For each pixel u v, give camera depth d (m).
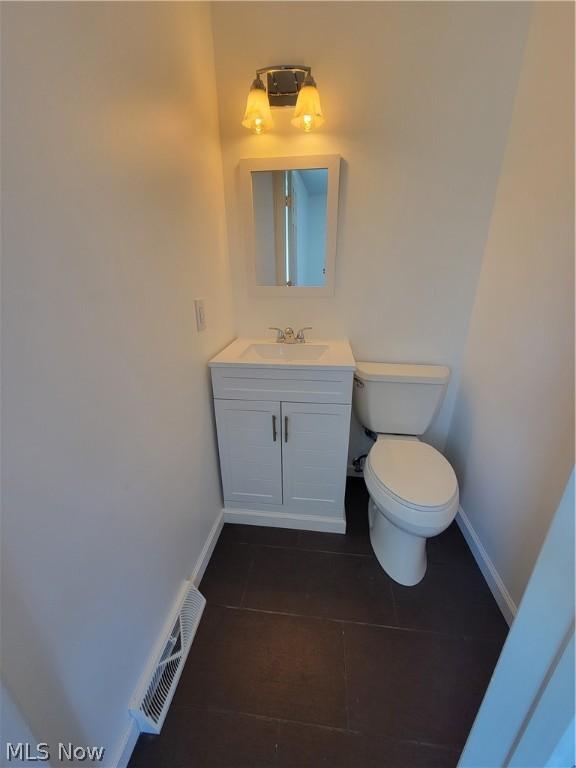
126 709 0.85
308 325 1.73
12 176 0.50
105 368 0.74
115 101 0.74
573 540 0.42
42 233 0.56
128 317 0.82
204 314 1.34
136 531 0.89
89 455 0.69
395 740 0.91
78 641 0.67
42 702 0.59
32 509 0.56
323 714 0.96
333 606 1.27
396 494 1.19
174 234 1.06
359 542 1.57
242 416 1.48
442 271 1.55
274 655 1.10
